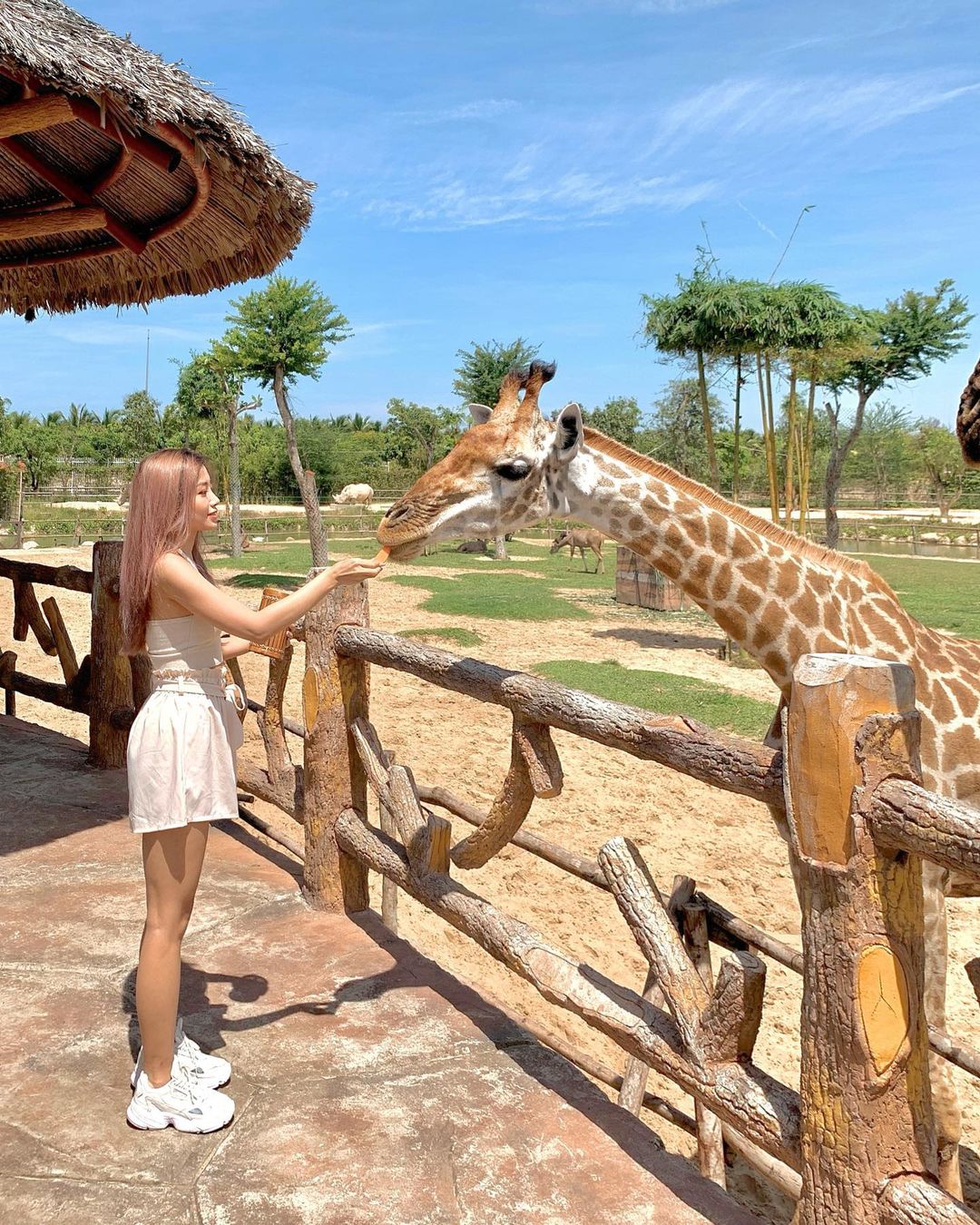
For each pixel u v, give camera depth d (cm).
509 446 370
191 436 5072
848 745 174
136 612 251
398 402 5725
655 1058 240
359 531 4181
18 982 337
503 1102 276
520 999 514
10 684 699
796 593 380
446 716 1047
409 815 357
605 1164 250
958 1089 449
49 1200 233
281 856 484
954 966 546
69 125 490
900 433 6444
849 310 1371
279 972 351
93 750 596
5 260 624
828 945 180
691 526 382
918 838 165
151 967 256
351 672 398
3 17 363
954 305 2428
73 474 5697
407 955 367
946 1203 171
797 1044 472
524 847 394
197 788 248
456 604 1916
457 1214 231
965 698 368
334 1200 235
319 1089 280
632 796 798
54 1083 279
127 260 611
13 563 680
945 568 2819
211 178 488
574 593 2200
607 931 572
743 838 715
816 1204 187
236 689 274
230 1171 244
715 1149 303
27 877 429
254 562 2891
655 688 1182
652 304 1411
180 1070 268
